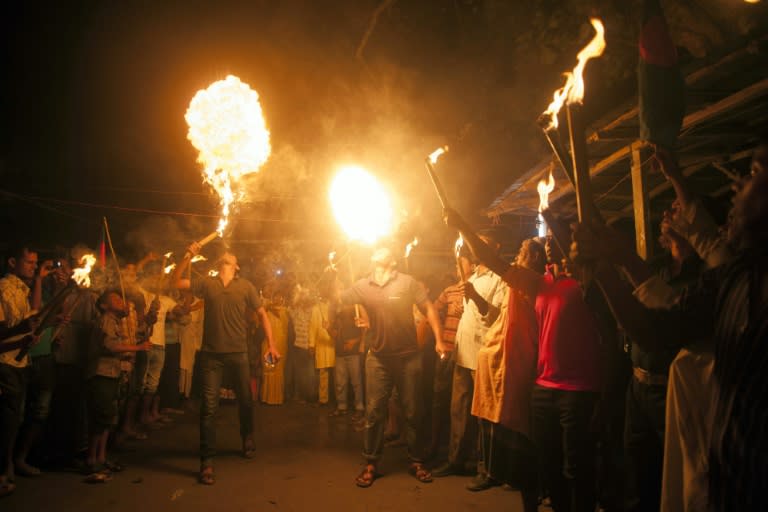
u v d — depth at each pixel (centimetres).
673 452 223
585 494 375
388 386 582
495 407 419
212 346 600
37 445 657
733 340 160
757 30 384
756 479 148
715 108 429
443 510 491
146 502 511
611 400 373
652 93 224
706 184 722
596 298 371
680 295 190
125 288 693
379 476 586
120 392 657
